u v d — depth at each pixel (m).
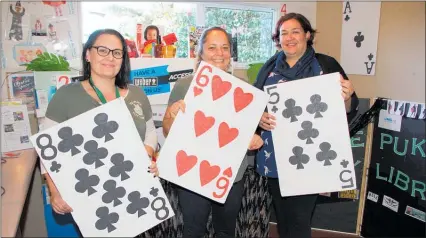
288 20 1.50
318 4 2.43
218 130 1.36
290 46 1.48
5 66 1.92
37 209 2.16
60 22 1.99
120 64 1.21
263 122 1.48
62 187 1.14
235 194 1.50
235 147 1.37
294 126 1.45
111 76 1.20
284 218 1.62
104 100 1.21
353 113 1.97
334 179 1.43
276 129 1.46
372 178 2.08
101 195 1.17
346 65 2.46
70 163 1.14
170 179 1.33
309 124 1.43
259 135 1.59
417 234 1.87
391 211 1.99
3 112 1.70
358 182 2.14
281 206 1.62
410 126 1.84
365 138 2.09
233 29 2.35
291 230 1.58
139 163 1.20
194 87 1.35
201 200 1.47
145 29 2.11
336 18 2.42
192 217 1.49
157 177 1.24
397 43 2.47
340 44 2.45
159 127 2.07
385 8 2.40
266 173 1.58
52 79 1.87
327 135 1.42
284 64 1.55
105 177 1.17
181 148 1.34
